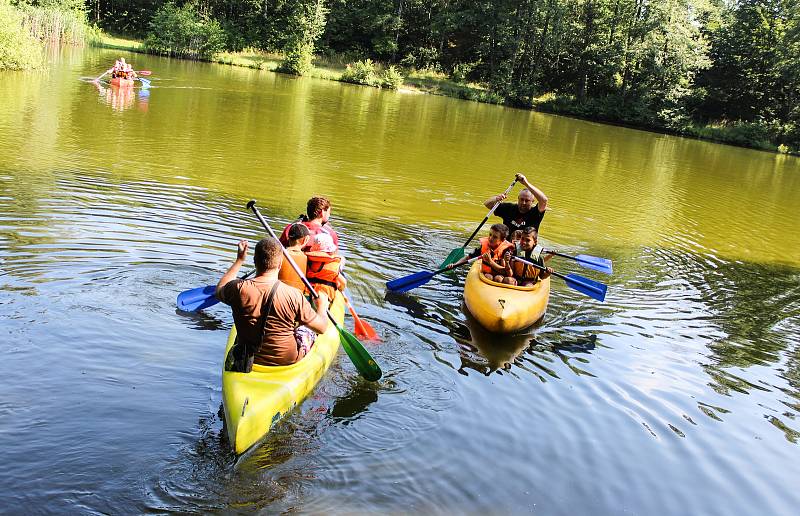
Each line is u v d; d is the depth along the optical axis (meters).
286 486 3.88
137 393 4.61
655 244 10.63
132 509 3.54
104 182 9.67
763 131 36.75
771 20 41.28
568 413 5.05
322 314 5.01
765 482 4.47
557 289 7.95
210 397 4.68
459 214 10.97
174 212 8.64
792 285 9.22
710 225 12.61
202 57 43.00
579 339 6.52
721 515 4.08
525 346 6.22
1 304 5.51
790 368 6.34
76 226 7.56
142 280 6.39
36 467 3.75
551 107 43.44
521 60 48.03
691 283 8.75
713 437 4.94
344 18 50.97
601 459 4.50
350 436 4.45
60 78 22.31
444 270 7.48
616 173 17.94
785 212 15.15
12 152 10.81
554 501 4.01
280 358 4.66
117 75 22.75
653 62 40.41
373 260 8.04
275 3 50.66
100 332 5.34
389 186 12.32
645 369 5.98
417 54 51.19
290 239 5.68
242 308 4.46
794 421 5.32
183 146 13.34
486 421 4.80
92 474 3.76
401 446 4.39
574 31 46.06
